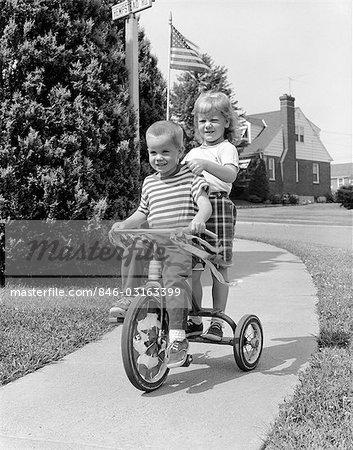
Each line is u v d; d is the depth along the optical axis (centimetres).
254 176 3231
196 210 375
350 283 721
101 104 704
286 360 420
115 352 451
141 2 725
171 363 352
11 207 666
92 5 720
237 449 277
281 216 2422
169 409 332
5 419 322
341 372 374
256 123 3372
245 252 1145
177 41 1095
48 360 427
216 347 464
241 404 336
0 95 666
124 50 789
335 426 290
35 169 666
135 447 284
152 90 887
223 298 420
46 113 664
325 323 511
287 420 299
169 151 371
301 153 3459
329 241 1391
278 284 741
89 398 353
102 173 711
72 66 683
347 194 2902
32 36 675
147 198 385
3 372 393
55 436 299
